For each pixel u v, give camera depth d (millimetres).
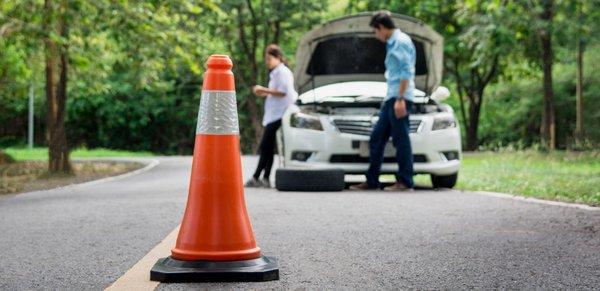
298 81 11891
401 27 11328
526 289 3863
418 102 10891
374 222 6504
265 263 4195
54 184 13516
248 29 37219
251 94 36531
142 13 14977
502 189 9969
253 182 11102
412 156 10125
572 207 7535
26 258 4914
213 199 4137
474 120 37875
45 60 16438
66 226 6484
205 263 4090
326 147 10406
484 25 22172
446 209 7469
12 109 42625
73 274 4352
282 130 10875
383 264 4562
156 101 42406
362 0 32344
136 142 44469
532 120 40938
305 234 5816
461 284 3992
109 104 41906
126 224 6531
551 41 25312
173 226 6371
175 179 13672
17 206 8555
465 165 16844
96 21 14836
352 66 11742
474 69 36312
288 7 32750
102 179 14477
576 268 4375
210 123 4156
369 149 10328
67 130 43156
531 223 6332
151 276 4082
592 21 22422
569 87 38594
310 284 4016
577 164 16219
